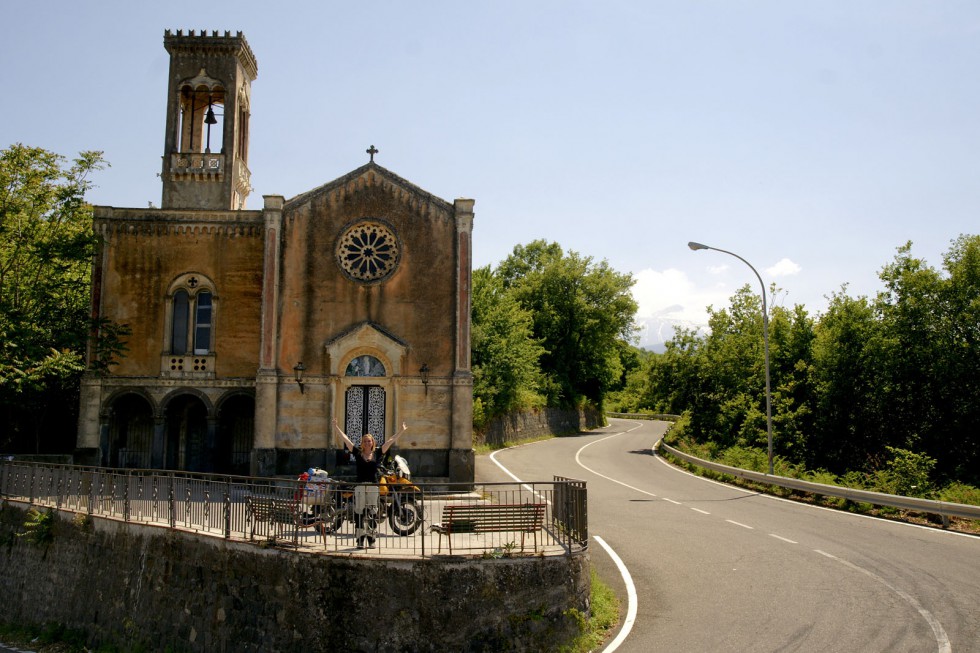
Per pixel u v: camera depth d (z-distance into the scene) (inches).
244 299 1126.4
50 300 1229.1
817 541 751.7
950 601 539.5
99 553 735.1
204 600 610.9
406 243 1098.7
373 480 608.7
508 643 514.9
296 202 1088.8
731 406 1859.0
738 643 477.7
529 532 596.7
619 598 598.2
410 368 1072.2
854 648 455.2
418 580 516.1
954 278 1513.3
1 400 1137.4
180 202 1197.1
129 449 1123.3
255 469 1022.4
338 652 518.3
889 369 1537.9
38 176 1205.1
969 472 1429.6
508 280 3233.3
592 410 3095.5
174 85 1215.6
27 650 720.3
